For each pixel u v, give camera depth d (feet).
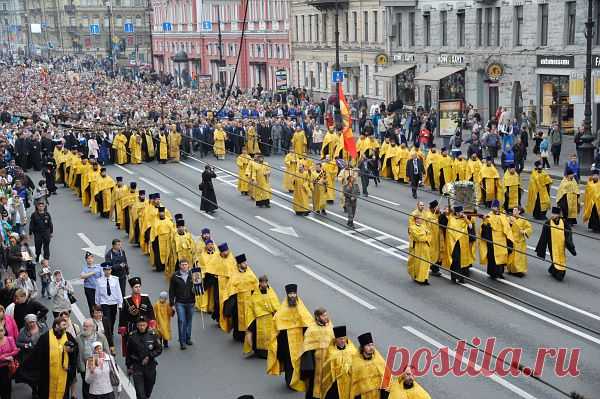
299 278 105.29
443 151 154.92
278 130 206.39
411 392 58.03
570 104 210.59
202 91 321.11
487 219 103.60
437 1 257.34
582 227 129.29
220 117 228.02
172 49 475.72
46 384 68.80
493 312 91.35
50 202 156.76
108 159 196.34
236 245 122.21
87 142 192.24
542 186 132.26
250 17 388.37
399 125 219.82
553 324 87.25
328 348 66.13
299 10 346.74
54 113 243.60
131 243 125.08
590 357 78.59
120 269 92.84
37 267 112.37
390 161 170.40
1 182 125.80
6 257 99.91
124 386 76.43
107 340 73.46
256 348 81.61
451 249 102.37
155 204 117.50
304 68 349.20
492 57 234.38
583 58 203.31
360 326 87.81
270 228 132.67
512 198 138.31
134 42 646.33
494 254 102.94
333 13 321.52
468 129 227.81
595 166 160.76
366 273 107.14
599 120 202.28
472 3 240.94
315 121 227.20
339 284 102.58
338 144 182.19
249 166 148.87
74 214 146.72
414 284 102.27
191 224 136.05
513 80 228.43
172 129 197.16
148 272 110.52
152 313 77.30
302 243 122.93
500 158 184.75
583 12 202.18
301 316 72.79
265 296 80.79
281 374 78.13
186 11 451.12
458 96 251.19
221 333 89.10
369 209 145.07
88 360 67.05
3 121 236.22
